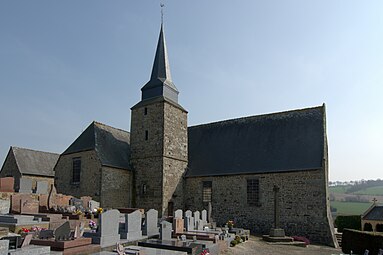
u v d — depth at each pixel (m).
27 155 33.34
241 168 22.06
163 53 26.48
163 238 12.13
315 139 20.75
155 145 23.03
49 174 33.47
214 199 22.59
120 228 11.82
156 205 21.94
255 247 14.73
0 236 7.96
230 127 26.05
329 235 17.84
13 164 31.95
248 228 20.72
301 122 22.47
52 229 10.48
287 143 21.78
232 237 15.20
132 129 24.72
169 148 23.20
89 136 23.88
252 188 21.28
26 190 18.98
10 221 11.07
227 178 22.36
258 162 21.75
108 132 25.30
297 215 19.20
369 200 69.75
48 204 16.36
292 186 19.73
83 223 12.46
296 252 14.12
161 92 24.69
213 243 12.02
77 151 23.38
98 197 20.97
